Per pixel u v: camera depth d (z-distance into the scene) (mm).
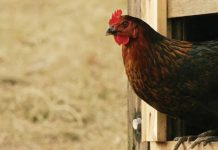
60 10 24438
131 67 9227
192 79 9094
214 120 9484
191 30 10477
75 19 23469
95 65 20250
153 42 9164
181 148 9594
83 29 22672
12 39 22359
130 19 9172
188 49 9234
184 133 10070
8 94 18766
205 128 10086
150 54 9117
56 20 23672
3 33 22797
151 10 9922
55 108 17719
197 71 9102
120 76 19250
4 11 24797
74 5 24625
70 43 21781
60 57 20922
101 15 23281
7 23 23625
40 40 22078
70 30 22719
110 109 17688
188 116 9414
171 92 9141
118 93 18359
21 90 18938
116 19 9180
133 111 10727
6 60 21031
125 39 9164
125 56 9289
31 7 25125
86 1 24688
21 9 24969
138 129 10523
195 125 9930
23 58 21141
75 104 17922
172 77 9102
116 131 16656
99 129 16891
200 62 9133
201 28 10609
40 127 17266
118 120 17031
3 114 17844
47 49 21594
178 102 9203
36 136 16953
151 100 9328
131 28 9125
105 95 18406
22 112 17859
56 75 19828
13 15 24344
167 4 9805
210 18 10562
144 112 10164
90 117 17516
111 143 16109
